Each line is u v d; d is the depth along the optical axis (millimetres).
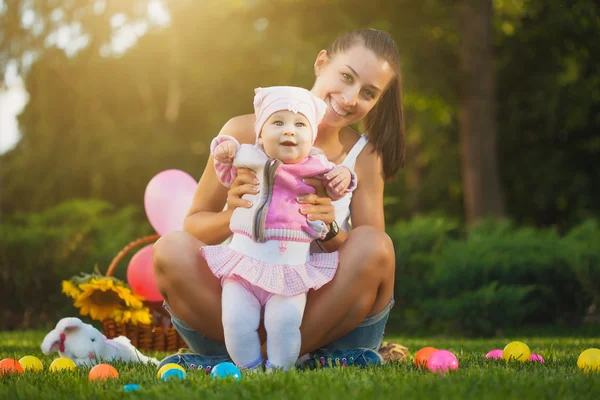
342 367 2988
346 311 3117
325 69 3459
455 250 8320
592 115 16922
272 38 15539
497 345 5605
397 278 8055
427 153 18734
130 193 17188
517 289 7656
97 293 4617
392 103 3551
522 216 18344
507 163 17906
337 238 3277
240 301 2986
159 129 17938
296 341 2969
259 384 2504
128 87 17109
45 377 2975
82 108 16531
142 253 4820
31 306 8469
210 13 16641
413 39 14727
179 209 4820
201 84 17031
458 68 15023
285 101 3057
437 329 7906
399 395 2336
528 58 16406
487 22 14109
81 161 16641
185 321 3246
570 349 4871
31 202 16797
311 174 3064
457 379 2672
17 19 12719
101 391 2516
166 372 2871
